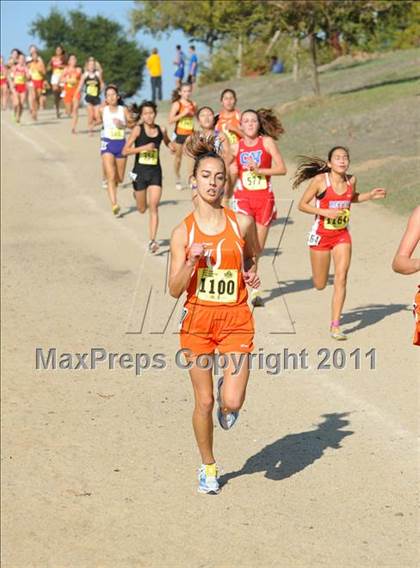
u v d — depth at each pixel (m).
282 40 86.56
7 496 21.00
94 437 23.73
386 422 22.27
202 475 19.67
